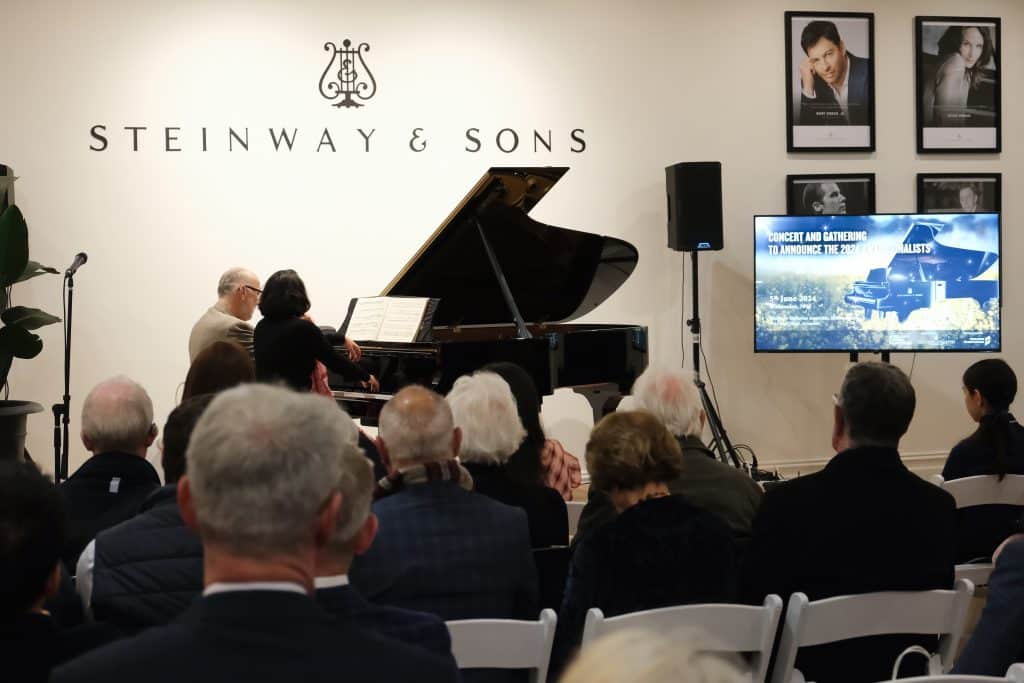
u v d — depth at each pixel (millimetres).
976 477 3752
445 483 2432
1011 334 7641
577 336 5582
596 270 6129
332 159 6680
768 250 6777
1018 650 2025
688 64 7191
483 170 6918
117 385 2783
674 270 7258
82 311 6379
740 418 7395
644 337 5922
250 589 1208
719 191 6793
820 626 2373
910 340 6785
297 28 6594
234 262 6562
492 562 2383
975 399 3982
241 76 6523
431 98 6812
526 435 3373
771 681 2523
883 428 2594
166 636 1191
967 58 7457
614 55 7086
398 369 5328
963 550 3885
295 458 1230
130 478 2686
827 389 7504
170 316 6484
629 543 2457
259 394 1283
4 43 6199
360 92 6703
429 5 6789
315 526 1265
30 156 6270
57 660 1695
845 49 7320
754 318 6812
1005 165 7555
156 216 6445
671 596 2447
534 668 2275
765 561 2590
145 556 2135
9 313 5508
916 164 7457
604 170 7105
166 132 6438
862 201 7367
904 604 2432
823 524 2549
